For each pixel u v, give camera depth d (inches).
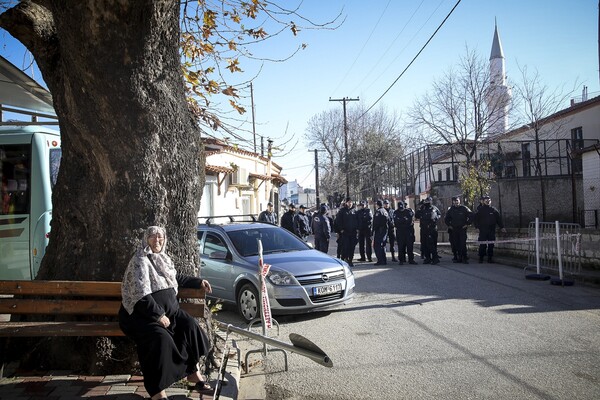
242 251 339.6
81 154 195.9
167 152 191.0
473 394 182.5
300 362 230.4
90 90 174.6
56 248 203.0
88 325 179.5
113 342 187.9
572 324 273.0
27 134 375.9
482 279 438.6
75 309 181.5
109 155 183.8
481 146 973.8
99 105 176.1
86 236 195.9
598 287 384.2
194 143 203.9
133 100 177.5
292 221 609.6
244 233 358.3
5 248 370.9
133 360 187.2
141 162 186.1
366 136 1798.7
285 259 323.0
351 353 238.4
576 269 417.7
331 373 212.4
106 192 189.6
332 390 193.2
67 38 168.1
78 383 177.3
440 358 224.1
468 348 236.7
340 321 302.2
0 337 181.0
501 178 863.7
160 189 191.2
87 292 180.7
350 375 208.5
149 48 176.9
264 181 1085.8
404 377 202.8
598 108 1038.4
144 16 168.9
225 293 332.5
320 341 261.1
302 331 283.1
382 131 1809.8
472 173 776.3
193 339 165.6
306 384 201.2
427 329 273.7
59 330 174.4
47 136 380.8
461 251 577.6
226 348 208.4
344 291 317.4
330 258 338.0
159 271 166.7
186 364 163.5
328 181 2273.6
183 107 198.2
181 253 198.8
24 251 369.4
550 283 402.9
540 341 243.8
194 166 203.5
